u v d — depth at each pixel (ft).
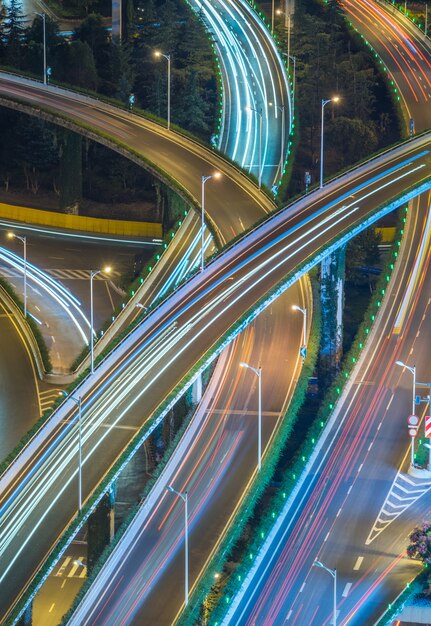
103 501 611.88
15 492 602.03
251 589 544.62
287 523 599.57
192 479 634.84
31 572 536.83
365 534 588.09
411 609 526.16
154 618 520.01
